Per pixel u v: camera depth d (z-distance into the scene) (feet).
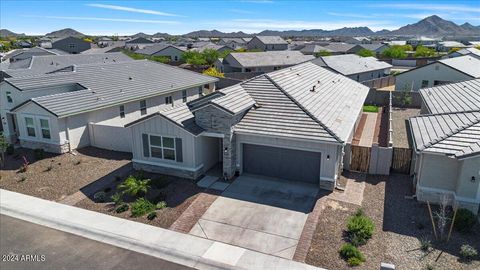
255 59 217.97
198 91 117.60
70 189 56.39
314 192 53.88
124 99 85.35
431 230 43.21
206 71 181.68
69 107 72.64
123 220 46.83
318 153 55.47
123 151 73.97
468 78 121.80
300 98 63.77
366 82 150.71
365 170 61.36
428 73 128.47
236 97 60.54
